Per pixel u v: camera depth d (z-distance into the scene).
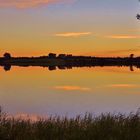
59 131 11.69
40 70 163.50
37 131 11.77
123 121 12.51
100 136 11.17
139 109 13.11
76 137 11.16
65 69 154.50
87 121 12.52
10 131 11.92
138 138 11.05
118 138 11.09
